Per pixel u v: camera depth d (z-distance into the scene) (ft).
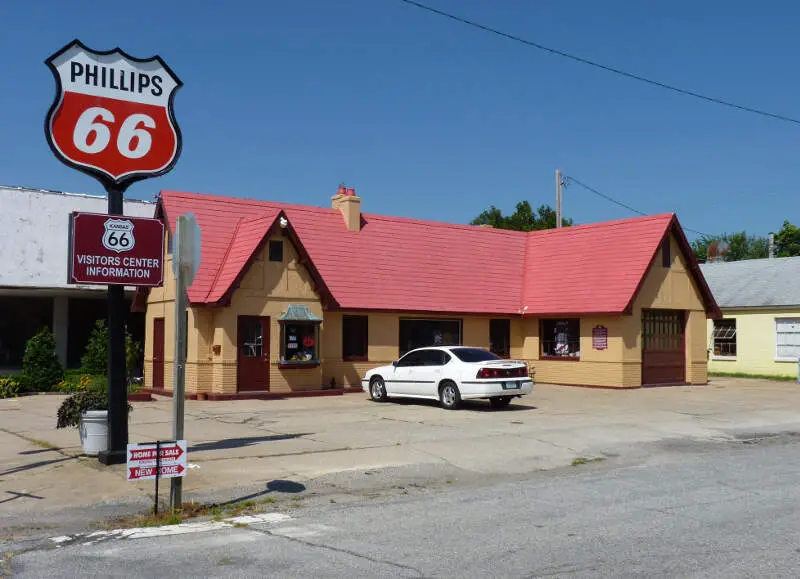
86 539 27.07
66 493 34.19
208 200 84.33
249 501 33.24
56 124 40.14
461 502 33.40
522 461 43.88
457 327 94.12
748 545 25.77
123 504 32.45
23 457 42.27
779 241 208.03
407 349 89.92
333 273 86.17
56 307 105.70
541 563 23.80
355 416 61.57
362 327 86.28
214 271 77.30
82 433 42.55
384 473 39.81
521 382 66.18
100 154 41.06
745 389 89.56
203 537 27.30
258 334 76.74
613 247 94.07
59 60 40.40
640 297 89.56
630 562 23.84
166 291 80.28
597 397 78.07
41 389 80.94
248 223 80.38
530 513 31.01
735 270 126.93
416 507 32.40
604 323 89.66
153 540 26.89
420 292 90.79
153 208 104.73
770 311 111.96
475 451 46.03
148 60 42.70
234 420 58.90
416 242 96.89
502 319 97.86
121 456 40.34
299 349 78.69
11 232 95.96
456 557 24.54
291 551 25.36
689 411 66.54
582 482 37.99
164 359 81.05
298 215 90.07
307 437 50.19
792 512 30.83
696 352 95.81
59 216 98.73
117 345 40.60
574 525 28.81
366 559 24.38
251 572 23.02
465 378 65.26
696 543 26.07
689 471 40.75
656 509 31.53
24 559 24.48
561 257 99.91
